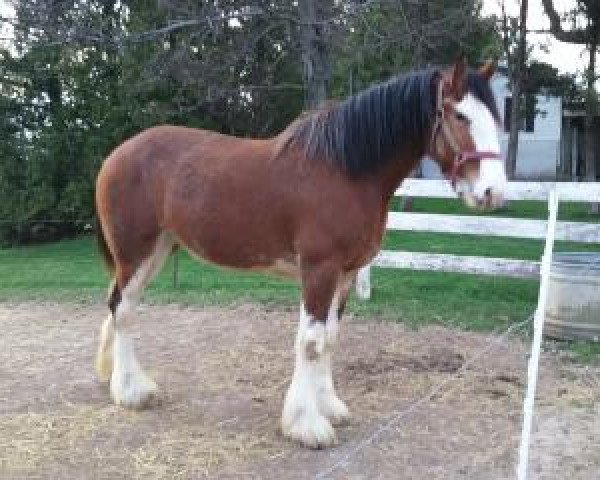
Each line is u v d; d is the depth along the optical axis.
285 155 4.26
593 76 17.77
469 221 7.43
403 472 3.86
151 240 4.71
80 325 7.13
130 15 13.95
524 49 17.67
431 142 4.13
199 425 4.48
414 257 7.75
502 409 4.75
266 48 13.85
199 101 13.34
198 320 7.14
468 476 3.82
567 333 6.29
